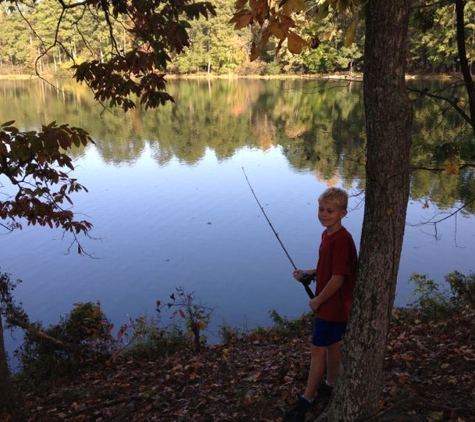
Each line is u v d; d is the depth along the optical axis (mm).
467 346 4277
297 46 1896
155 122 35594
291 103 40906
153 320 7680
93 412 4137
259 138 27719
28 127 28984
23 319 6043
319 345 3082
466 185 10680
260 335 6715
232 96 48438
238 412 3590
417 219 12688
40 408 4387
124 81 5320
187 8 5035
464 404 3059
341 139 8570
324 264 3021
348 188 15312
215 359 5359
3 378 4062
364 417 2514
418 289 7117
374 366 2492
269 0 2043
